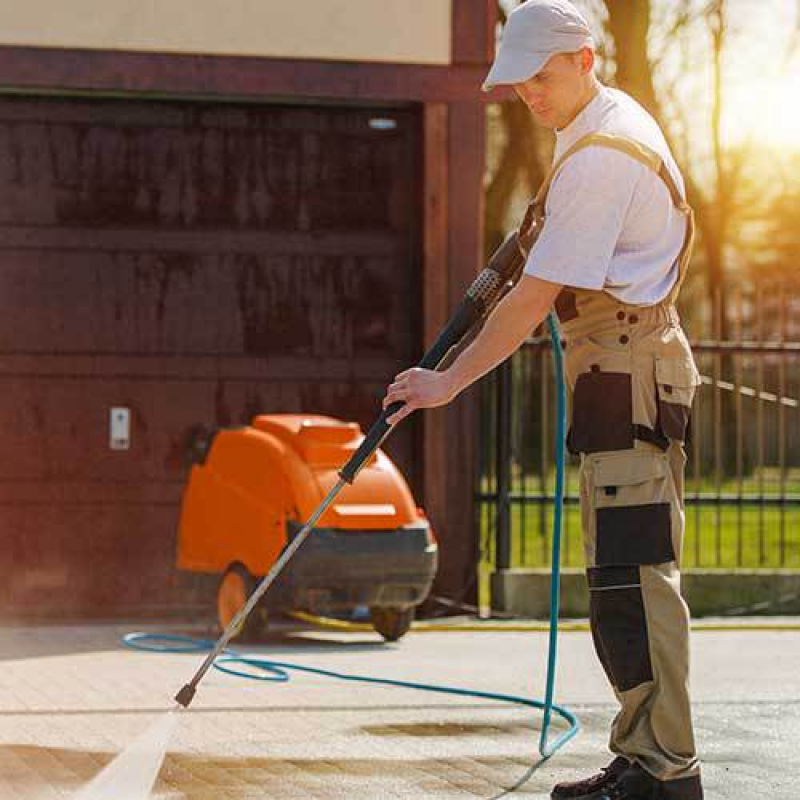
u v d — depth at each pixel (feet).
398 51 45.39
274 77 44.86
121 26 44.42
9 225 44.91
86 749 24.90
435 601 45.75
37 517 44.91
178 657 36.68
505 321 19.70
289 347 45.98
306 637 41.39
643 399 19.77
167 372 45.44
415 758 24.22
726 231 123.24
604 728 26.96
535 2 19.95
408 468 46.42
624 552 19.57
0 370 44.86
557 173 19.74
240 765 23.61
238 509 39.68
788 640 41.75
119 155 45.34
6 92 44.86
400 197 46.42
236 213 45.85
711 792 21.75
